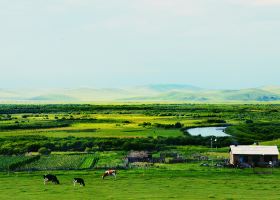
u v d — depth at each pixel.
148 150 176.25
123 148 180.38
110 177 110.81
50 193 90.25
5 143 186.88
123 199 83.44
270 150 132.50
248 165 127.12
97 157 154.38
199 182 102.75
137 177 110.50
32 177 112.38
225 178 108.06
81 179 99.69
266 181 103.75
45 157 155.88
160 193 89.44
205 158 144.88
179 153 160.75
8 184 102.06
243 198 83.69
